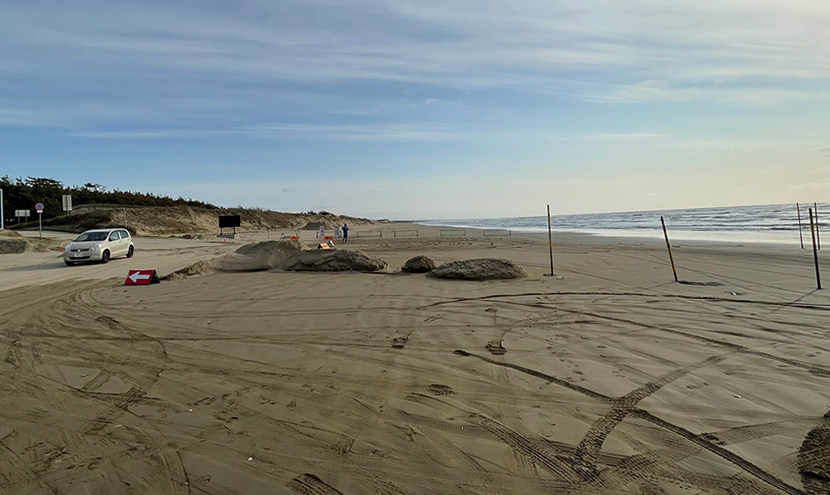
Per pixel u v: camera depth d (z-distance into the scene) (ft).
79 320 28.45
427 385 16.58
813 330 22.43
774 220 151.53
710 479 10.42
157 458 11.90
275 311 29.76
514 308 29.19
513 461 11.42
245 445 12.50
